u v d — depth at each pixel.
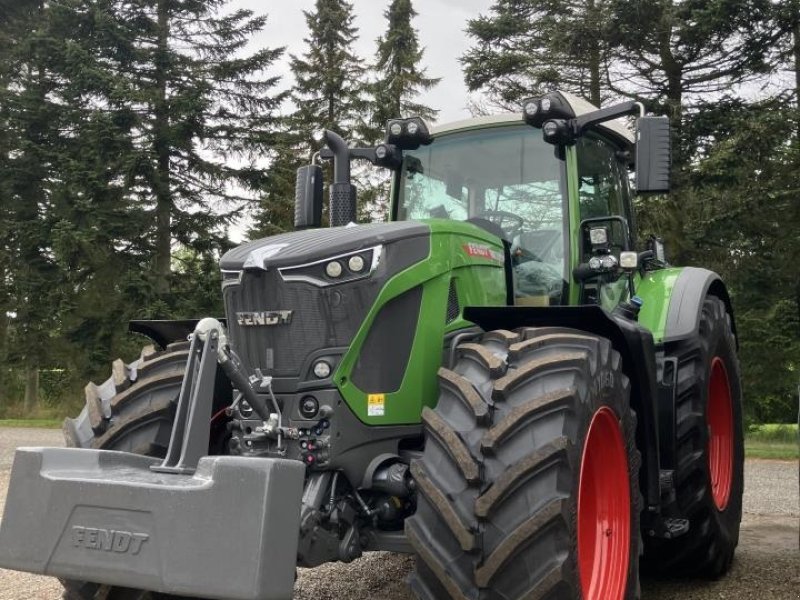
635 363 3.79
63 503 2.83
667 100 16.50
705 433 4.66
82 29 22.16
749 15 15.62
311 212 4.52
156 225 22.39
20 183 23.72
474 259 3.82
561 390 3.06
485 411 3.00
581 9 18.09
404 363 3.43
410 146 4.67
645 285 4.99
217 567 2.59
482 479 2.91
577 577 2.94
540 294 4.19
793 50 16.25
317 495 3.18
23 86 25.47
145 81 22.41
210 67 22.92
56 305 21.70
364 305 3.33
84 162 21.06
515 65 18.97
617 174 4.92
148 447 3.51
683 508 4.60
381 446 3.36
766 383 16.70
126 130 21.42
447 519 2.87
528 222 4.29
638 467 3.66
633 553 3.51
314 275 3.31
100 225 20.72
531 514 2.86
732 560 5.21
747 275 16.52
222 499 2.63
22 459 2.94
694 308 4.71
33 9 26.77
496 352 3.29
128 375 3.83
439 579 2.86
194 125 21.70
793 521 6.91
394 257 3.44
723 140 16.11
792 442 16.52
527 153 4.38
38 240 21.98
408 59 28.48
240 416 3.40
